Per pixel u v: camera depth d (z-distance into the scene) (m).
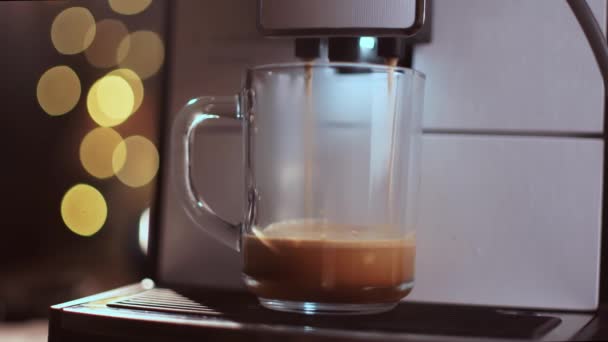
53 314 0.40
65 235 0.76
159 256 0.53
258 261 0.41
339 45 0.43
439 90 0.50
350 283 0.39
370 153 0.42
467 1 0.50
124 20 0.77
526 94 0.49
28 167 0.76
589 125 0.49
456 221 0.50
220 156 0.53
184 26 0.53
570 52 0.49
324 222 0.42
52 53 0.76
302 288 0.39
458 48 0.50
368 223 0.42
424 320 0.39
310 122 0.45
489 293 0.50
